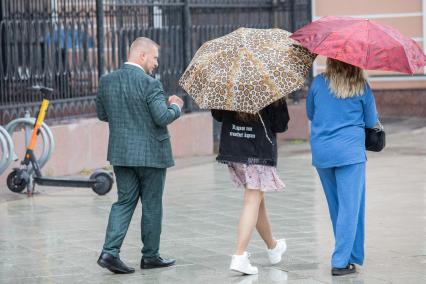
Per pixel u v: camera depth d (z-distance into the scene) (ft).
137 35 81.05
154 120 41.42
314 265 43.45
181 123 84.74
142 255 43.96
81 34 76.02
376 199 61.62
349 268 41.50
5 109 68.85
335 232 41.83
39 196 64.49
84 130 75.00
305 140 99.25
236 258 41.22
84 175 73.82
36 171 64.64
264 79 38.75
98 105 42.73
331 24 39.75
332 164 40.29
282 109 40.50
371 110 40.55
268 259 44.88
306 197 63.21
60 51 74.28
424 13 111.45
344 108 40.22
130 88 41.60
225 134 41.06
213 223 54.60
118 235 42.04
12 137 67.92
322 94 40.47
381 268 42.63
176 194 65.26
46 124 72.23
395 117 113.60
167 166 42.19
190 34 86.79
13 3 70.33
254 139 40.50
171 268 43.45
